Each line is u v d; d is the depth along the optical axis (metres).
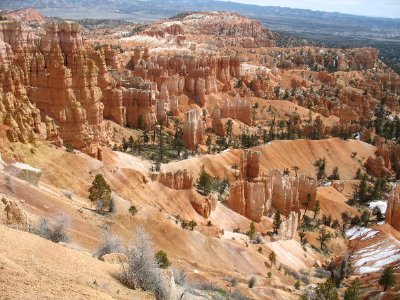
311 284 71.88
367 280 83.06
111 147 107.62
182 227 67.31
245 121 182.00
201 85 193.75
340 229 115.44
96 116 98.62
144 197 79.25
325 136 180.62
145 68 185.75
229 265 64.12
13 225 26.45
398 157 172.38
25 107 73.31
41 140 74.88
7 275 15.45
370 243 105.38
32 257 18.36
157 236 57.78
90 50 127.62
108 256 23.38
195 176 110.88
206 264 59.34
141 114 142.12
